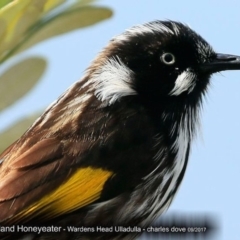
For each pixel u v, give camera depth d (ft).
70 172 8.52
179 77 8.61
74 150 8.53
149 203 8.59
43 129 8.55
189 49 8.62
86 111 8.56
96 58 8.61
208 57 8.63
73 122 8.55
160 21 8.63
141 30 8.61
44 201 8.52
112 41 8.62
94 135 8.54
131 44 8.61
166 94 8.61
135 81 8.60
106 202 8.55
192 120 8.64
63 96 8.58
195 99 8.64
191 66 8.63
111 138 8.55
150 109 8.59
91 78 8.59
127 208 8.57
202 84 8.64
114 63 8.60
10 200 8.51
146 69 8.60
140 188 8.57
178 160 8.61
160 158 8.59
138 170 8.57
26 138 8.54
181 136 8.62
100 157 8.54
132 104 8.59
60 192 8.52
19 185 8.51
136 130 8.57
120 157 8.55
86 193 8.53
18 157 8.53
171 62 8.61
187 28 8.63
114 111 8.57
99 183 8.54
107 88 8.58
